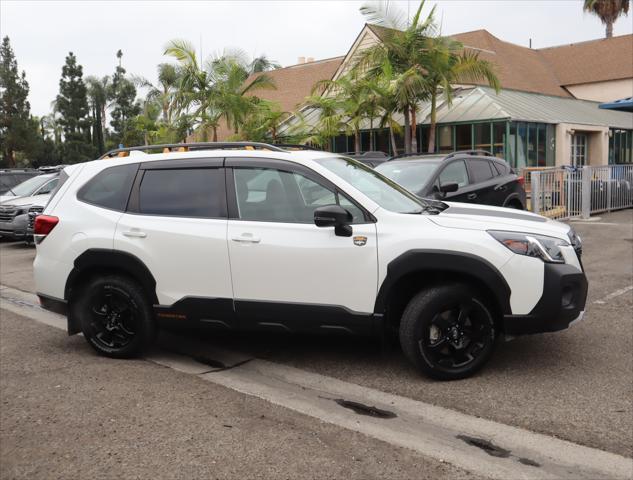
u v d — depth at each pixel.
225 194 5.13
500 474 3.36
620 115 29.97
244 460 3.55
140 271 5.22
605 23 41.78
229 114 21.14
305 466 3.47
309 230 4.81
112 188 5.49
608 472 3.36
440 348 4.67
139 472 3.45
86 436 3.91
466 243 4.51
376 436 3.84
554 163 23.97
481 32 31.95
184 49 21.08
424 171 9.31
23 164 60.44
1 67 53.34
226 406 4.36
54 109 59.56
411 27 18.81
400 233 4.63
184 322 5.20
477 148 22.14
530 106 23.72
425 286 4.71
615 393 4.38
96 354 5.66
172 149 5.91
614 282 8.05
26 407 4.40
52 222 5.54
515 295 4.50
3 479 3.42
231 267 4.97
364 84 19.44
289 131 21.72
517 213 5.36
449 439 3.78
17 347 5.95
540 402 4.26
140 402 4.45
